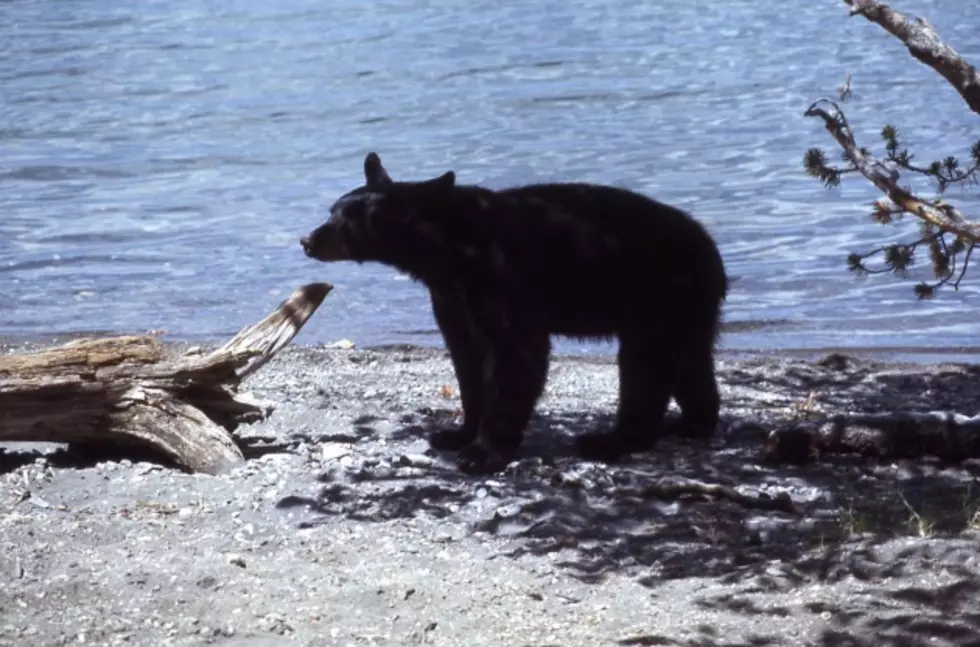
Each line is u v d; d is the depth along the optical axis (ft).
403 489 41.50
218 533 37.47
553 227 44.91
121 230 100.32
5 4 244.83
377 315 79.36
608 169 119.85
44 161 126.11
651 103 150.71
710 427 49.01
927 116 138.51
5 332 75.41
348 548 36.63
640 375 46.44
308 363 63.41
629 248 45.52
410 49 192.03
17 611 31.50
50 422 41.86
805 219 100.78
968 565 33.71
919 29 39.09
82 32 212.64
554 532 37.55
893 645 30.09
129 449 44.27
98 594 32.58
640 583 34.32
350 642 30.37
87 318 78.69
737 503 40.11
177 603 32.19
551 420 51.90
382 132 138.31
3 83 170.30
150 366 42.93
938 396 56.75
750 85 160.04
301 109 151.23
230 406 44.14
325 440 47.62
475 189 44.91
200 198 110.83
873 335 74.79
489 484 42.11
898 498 40.65
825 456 45.34
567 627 31.53
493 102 153.07
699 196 109.40
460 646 30.40
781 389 58.59
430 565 35.45
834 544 36.04
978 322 76.79
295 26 215.51
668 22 212.23
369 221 43.98
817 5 223.30
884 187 39.01
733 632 30.99
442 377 60.34
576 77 167.94
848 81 42.80
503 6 231.30
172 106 154.51
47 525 37.27
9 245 96.02
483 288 44.01
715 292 47.16
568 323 45.75
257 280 87.04
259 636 30.58
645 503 40.09
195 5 240.32
